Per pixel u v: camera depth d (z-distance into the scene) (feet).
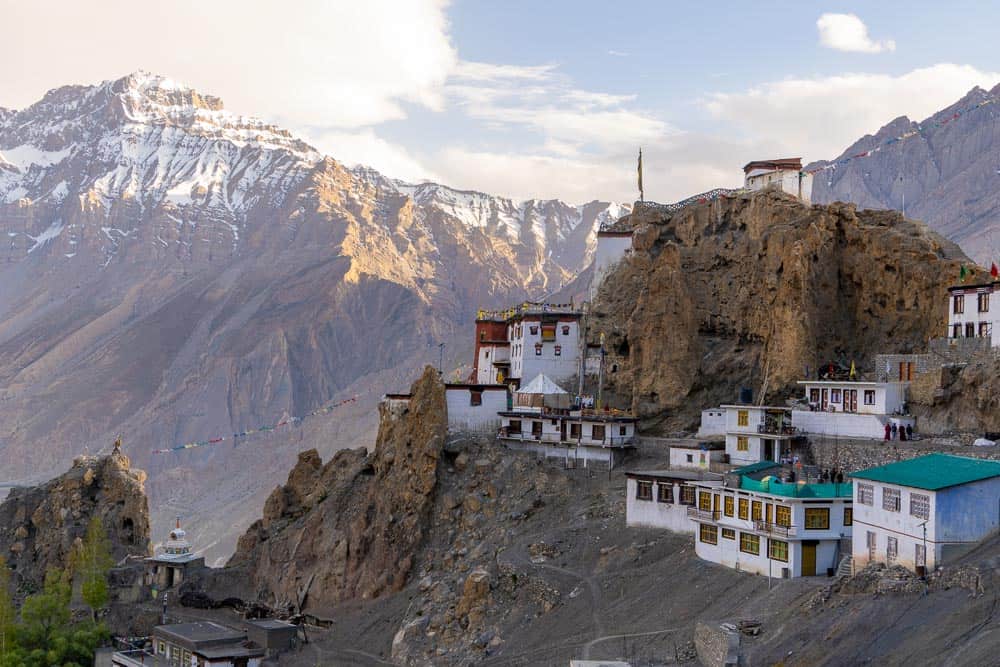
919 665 265.13
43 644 548.72
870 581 307.58
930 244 497.87
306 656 474.08
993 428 400.67
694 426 523.70
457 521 515.09
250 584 590.96
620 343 579.07
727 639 305.53
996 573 279.08
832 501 356.79
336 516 565.12
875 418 427.33
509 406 561.84
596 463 513.45
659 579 394.11
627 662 330.13
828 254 511.81
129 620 585.22
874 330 501.56
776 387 493.36
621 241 607.78
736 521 380.37
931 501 303.27
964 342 426.92
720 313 547.49
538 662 363.97
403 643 445.78
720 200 575.79
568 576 422.00
